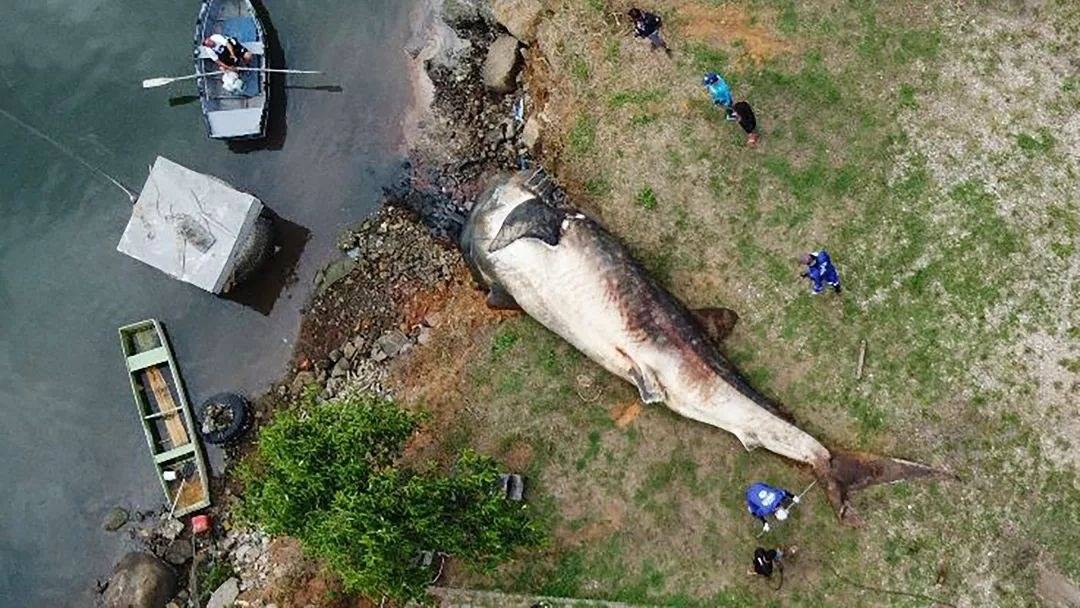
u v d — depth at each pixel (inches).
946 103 695.1
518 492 665.0
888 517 636.1
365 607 673.0
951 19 706.8
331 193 802.8
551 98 749.3
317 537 557.9
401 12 820.0
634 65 727.1
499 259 672.4
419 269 768.3
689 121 711.7
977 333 659.4
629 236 705.6
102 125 836.6
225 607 712.4
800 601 633.0
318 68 821.9
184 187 754.2
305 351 778.8
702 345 649.0
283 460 578.6
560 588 654.5
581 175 726.5
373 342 761.6
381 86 811.4
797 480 650.2
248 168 814.5
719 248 693.3
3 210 832.3
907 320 666.2
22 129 840.9
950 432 645.9
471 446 689.6
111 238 819.4
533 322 707.4
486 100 788.0
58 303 812.0
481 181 775.7
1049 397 644.1
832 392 661.9
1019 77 695.1
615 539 658.2
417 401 714.8
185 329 797.9
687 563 648.4
